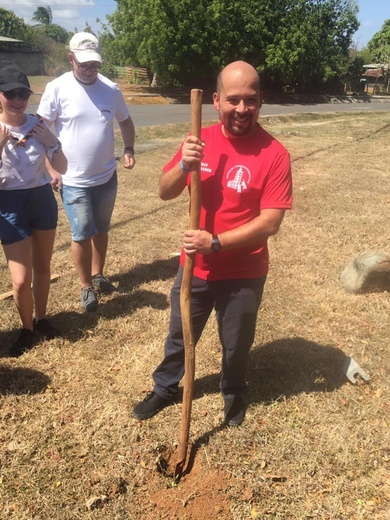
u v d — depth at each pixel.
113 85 4.13
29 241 3.42
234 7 30.53
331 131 17.28
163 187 2.59
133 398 3.14
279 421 2.97
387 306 4.43
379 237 6.23
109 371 3.42
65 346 3.69
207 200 2.55
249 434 2.86
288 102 35.22
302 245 5.88
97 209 4.23
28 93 3.17
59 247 5.50
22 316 3.56
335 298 4.56
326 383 3.35
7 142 3.17
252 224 2.44
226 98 2.33
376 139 15.43
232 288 2.66
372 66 54.19
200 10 30.03
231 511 2.40
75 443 2.78
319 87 41.06
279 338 3.87
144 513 2.40
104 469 2.61
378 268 4.52
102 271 4.59
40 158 3.31
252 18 31.08
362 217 7.03
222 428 2.91
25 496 2.45
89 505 2.40
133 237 5.98
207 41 30.58
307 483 2.55
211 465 2.65
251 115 2.35
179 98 31.28
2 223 3.32
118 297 4.46
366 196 8.15
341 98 39.91
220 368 3.46
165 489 2.53
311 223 6.71
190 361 2.52
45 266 3.64
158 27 29.61
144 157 10.84
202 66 31.36
